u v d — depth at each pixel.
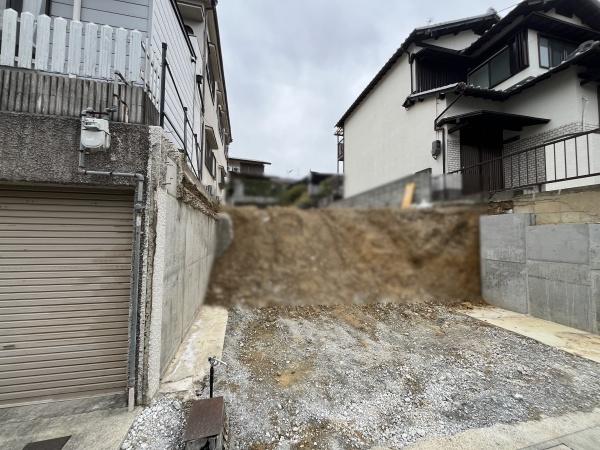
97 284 2.46
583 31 7.21
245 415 2.24
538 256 4.48
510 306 4.74
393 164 8.55
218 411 1.98
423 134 7.36
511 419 2.25
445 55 8.00
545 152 5.76
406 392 2.61
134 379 2.27
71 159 2.31
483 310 4.61
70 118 2.33
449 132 6.72
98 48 2.70
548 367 3.06
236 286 3.05
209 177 9.13
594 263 3.85
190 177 3.63
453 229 4.29
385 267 3.12
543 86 6.65
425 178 3.51
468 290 4.71
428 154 7.14
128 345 2.41
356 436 2.06
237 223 3.19
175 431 2.02
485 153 6.95
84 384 2.38
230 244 3.15
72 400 2.33
